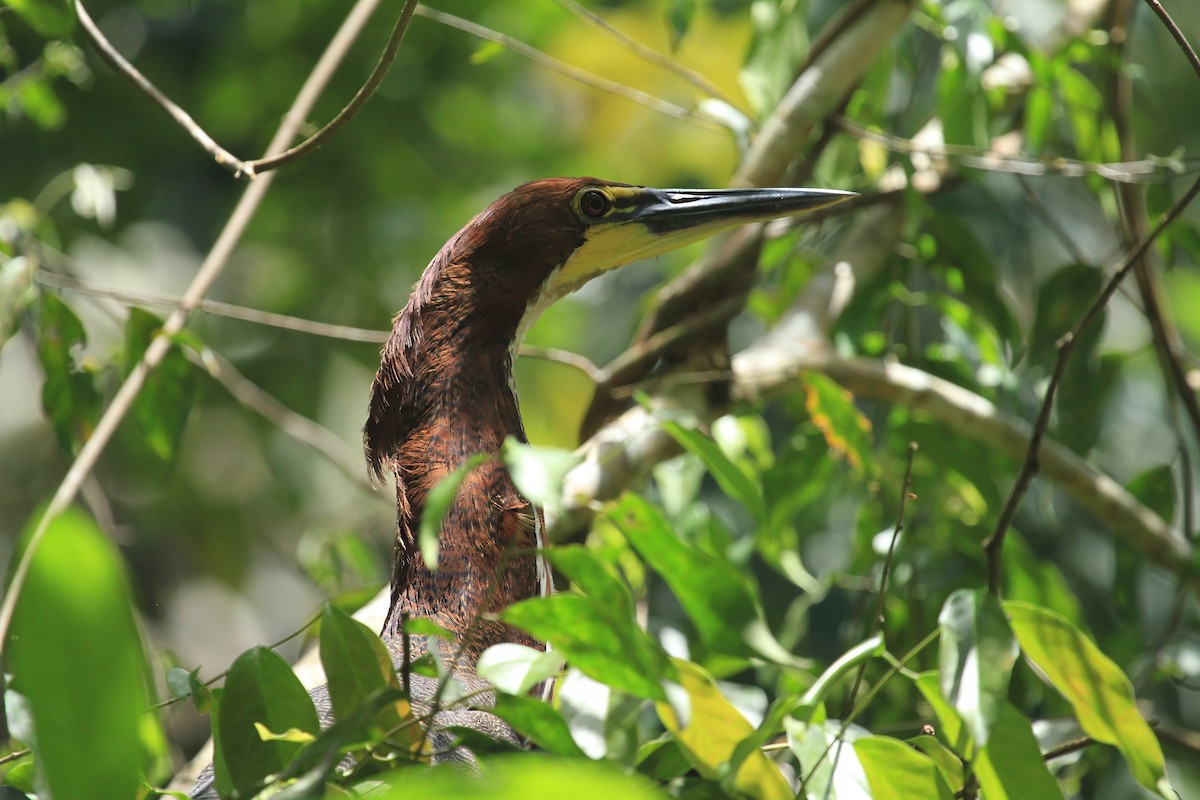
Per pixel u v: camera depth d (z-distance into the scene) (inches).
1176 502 354.9
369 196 585.6
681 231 303.6
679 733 196.4
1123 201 368.2
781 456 351.3
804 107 341.7
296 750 189.3
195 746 581.6
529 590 257.8
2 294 314.5
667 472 351.9
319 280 600.4
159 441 337.1
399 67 558.9
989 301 365.7
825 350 358.3
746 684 383.6
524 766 118.6
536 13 578.9
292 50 547.8
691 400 338.3
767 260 393.1
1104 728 201.2
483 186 615.8
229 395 611.2
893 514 353.7
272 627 729.0
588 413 350.3
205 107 556.4
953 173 384.2
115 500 625.6
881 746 197.8
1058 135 403.9
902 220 373.7
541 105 655.8
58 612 133.0
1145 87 482.0
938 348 370.9
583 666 175.3
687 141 669.9
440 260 285.0
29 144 558.3
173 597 690.8
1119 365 357.7
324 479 639.8
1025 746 189.9
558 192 295.1
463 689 237.9
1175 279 476.4
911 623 343.3
